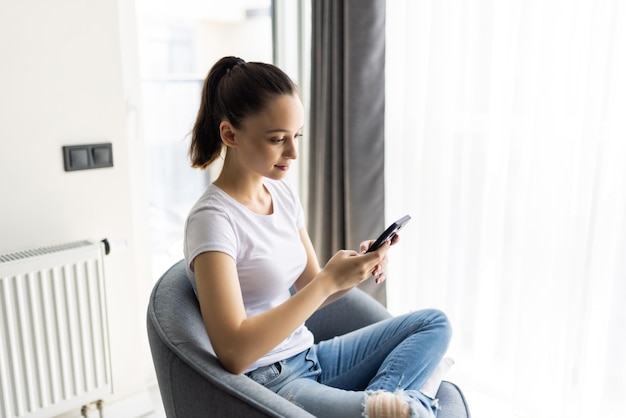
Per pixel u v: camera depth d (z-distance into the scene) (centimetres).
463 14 187
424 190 209
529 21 173
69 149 181
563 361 187
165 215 254
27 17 167
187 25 241
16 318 167
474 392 215
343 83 218
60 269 174
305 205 253
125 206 199
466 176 201
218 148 131
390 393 115
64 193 183
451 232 206
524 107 179
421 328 136
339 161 225
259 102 117
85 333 184
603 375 179
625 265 168
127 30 210
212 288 109
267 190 138
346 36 209
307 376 133
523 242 189
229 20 253
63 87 177
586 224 171
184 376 110
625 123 162
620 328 173
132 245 203
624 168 164
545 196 180
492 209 197
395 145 221
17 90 168
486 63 185
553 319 185
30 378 173
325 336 164
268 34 265
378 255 122
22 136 172
